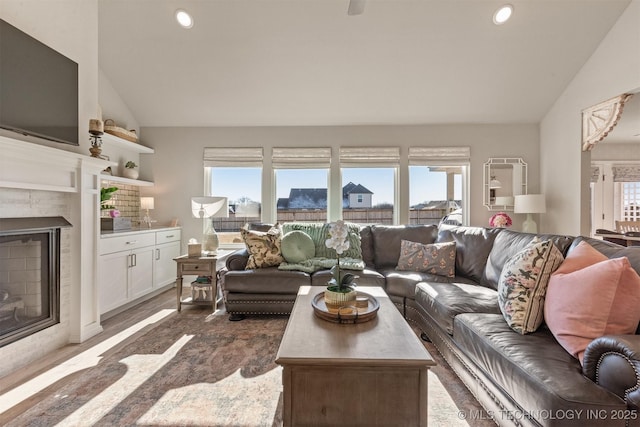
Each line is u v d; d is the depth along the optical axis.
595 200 5.66
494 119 4.13
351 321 1.56
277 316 2.94
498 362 1.33
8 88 1.86
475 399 1.66
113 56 3.34
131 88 3.73
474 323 1.64
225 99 3.86
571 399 0.98
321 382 1.19
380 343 1.32
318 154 4.24
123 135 3.68
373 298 1.94
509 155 4.20
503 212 4.22
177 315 2.99
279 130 4.29
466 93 3.73
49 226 2.15
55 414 1.52
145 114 4.09
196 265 3.12
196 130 4.30
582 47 3.21
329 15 2.93
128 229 3.47
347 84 3.63
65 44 2.33
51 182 2.17
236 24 3.01
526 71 3.46
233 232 4.38
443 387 1.78
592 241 1.70
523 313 1.50
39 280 2.18
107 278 2.87
